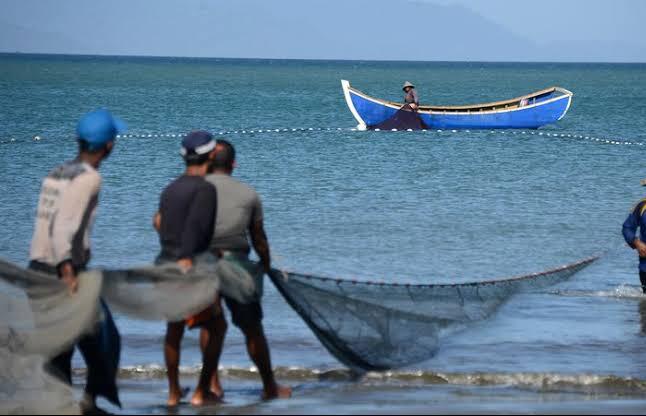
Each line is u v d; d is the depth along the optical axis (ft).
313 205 206.90
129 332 107.45
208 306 72.49
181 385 86.74
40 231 68.74
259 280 76.95
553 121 413.59
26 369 73.67
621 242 172.04
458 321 96.73
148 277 71.41
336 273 143.74
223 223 74.43
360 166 278.46
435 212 200.54
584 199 222.28
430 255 158.40
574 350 100.12
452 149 334.85
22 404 71.67
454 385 86.48
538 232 180.34
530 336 105.50
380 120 412.36
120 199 208.95
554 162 298.56
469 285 101.91
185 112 546.67
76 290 68.59
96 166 69.77
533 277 116.16
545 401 78.48
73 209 66.95
